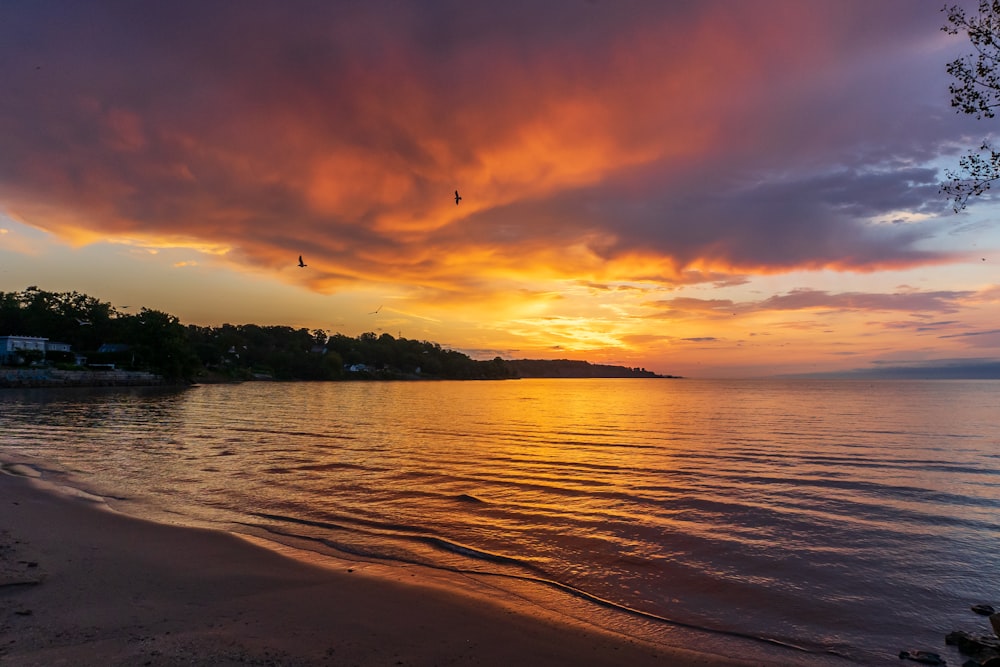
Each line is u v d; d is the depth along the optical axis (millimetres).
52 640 6484
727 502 16312
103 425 36781
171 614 7535
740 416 53469
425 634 7305
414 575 9781
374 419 48688
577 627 7859
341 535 12352
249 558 10336
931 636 8008
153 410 51906
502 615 8117
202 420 42812
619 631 7820
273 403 71125
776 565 10953
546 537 12648
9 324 128250
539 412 61375
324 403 75062
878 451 27672
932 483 19281
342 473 20406
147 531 11930
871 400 88875
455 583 9469
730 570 10633
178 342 115375
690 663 6918
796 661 7141
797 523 14031
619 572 10438
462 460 24250
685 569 10656
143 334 113812
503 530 13156
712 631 7977
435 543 11961
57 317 127938
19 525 11938
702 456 25984
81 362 113062
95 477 18609
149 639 6660
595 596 9195
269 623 7387
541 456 25719
